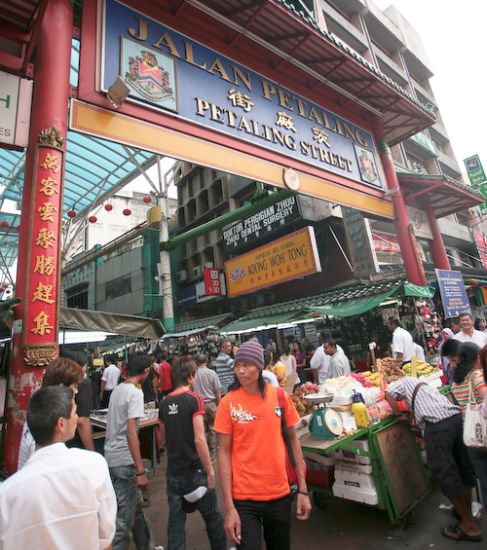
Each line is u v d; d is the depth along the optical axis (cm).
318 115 899
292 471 223
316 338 1295
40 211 377
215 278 1688
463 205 1380
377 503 322
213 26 692
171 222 2333
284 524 209
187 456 272
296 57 802
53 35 450
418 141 2070
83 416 288
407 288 880
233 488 211
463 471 321
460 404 343
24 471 137
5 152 1098
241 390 228
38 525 126
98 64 516
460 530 302
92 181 1403
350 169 931
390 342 1025
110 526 143
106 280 2311
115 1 569
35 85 431
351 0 1764
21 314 354
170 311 1539
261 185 1282
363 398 364
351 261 1362
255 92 752
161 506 427
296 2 997
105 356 1597
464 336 548
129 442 284
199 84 645
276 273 1354
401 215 1037
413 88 2172
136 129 535
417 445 380
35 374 340
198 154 605
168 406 285
